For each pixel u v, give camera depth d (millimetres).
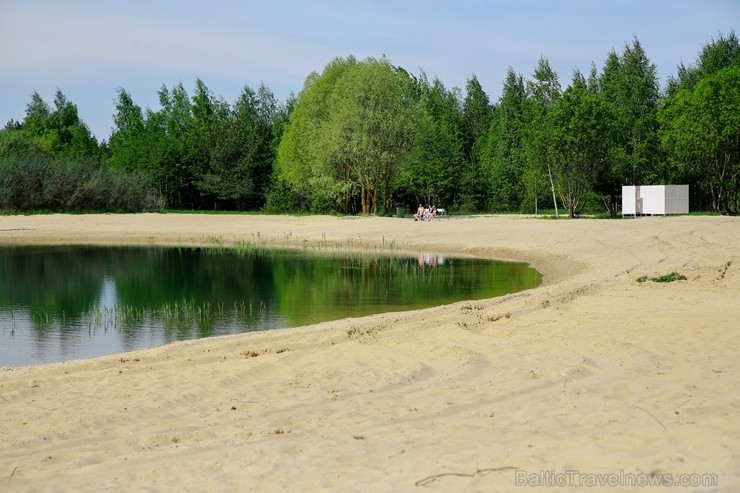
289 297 22172
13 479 6578
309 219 55031
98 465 6844
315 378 10391
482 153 86250
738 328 12133
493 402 8516
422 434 7043
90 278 27438
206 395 9695
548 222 43688
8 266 31547
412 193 80875
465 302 18578
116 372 11391
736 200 54719
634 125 62000
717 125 52375
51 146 94250
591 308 15414
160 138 87438
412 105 62844
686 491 4773
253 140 84812
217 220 56031
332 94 60938
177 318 18891
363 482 5664
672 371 9406
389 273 27812
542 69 79625
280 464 6348
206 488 5871
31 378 11195
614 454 5746
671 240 31500
